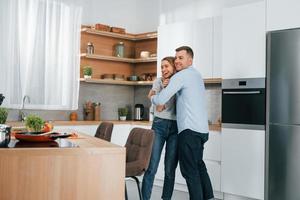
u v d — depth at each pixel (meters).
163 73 3.95
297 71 3.73
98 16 5.88
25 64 4.97
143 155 3.00
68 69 5.32
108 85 5.97
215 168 4.46
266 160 3.98
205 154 4.59
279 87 3.87
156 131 3.83
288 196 3.77
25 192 2.05
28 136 2.38
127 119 6.16
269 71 3.96
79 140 2.63
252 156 4.10
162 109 3.73
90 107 5.59
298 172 3.70
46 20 5.13
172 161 3.88
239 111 4.23
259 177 4.04
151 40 6.01
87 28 5.46
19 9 4.92
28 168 2.05
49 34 5.16
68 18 5.31
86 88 5.71
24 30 4.96
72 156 2.14
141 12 6.26
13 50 4.87
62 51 5.27
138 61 5.96
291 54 3.78
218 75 4.64
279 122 3.86
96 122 5.17
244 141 4.18
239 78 4.25
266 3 4.05
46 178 2.09
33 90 5.04
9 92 4.84
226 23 4.40
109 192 2.24
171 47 5.15
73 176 2.15
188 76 3.66
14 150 2.02
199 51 4.84
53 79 5.20
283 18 3.91
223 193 4.44
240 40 4.26
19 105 4.90
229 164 4.30
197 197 3.67
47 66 5.15
